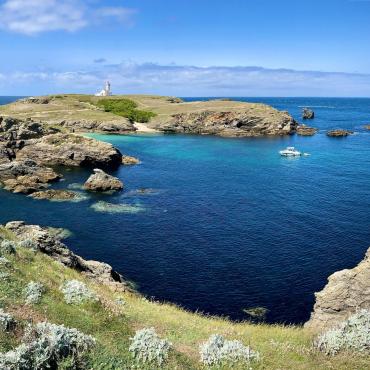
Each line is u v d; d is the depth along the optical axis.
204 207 65.62
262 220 59.09
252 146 129.38
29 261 23.39
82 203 67.31
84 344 14.65
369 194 72.69
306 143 136.25
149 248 48.81
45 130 111.94
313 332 22.41
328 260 45.44
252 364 16.77
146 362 15.17
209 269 43.28
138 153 115.38
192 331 20.84
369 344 18.66
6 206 64.75
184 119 164.50
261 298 37.53
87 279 28.27
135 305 25.08
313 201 68.62
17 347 13.49
